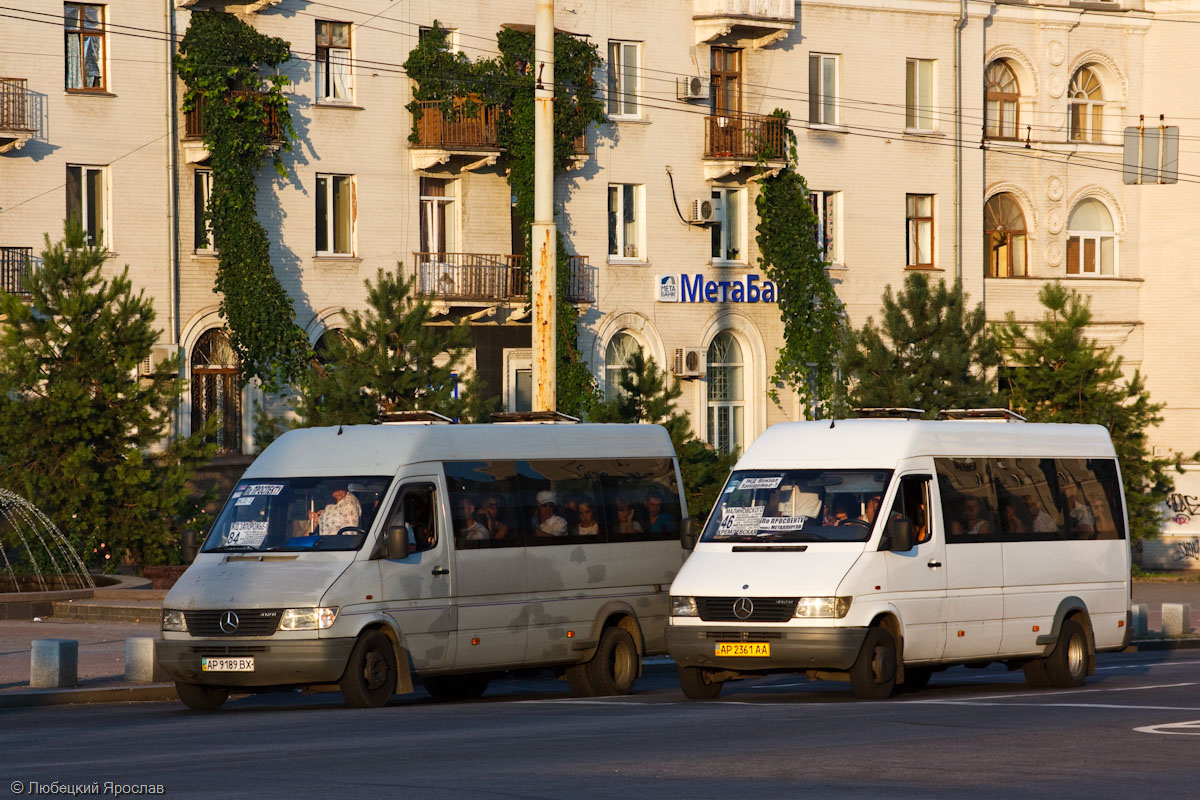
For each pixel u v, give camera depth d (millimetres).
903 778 23375
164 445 75000
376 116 82062
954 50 97438
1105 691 38188
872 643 35062
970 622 37562
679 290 90562
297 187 80188
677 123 90312
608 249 88688
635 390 72625
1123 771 24234
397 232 82938
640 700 36906
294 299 80000
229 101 76812
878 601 35312
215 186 77250
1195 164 101438
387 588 34906
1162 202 102500
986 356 78125
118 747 27516
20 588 58375
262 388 78500
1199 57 101188
